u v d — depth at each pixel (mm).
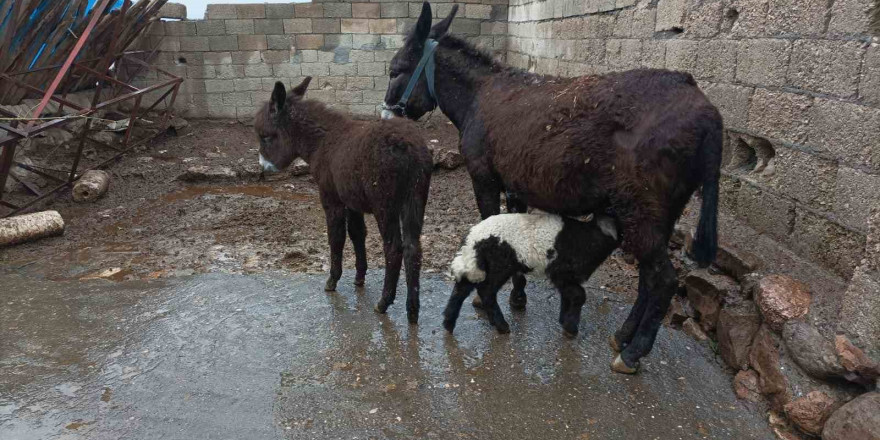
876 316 2809
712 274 4102
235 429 3141
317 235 6219
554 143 3309
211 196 7648
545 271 3719
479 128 4031
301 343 4016
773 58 3898
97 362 3793
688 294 4207
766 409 3256
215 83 11156
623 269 5141
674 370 3684
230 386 3527
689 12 4961
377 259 5516
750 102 4191
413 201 3975
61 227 6191
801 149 3664
